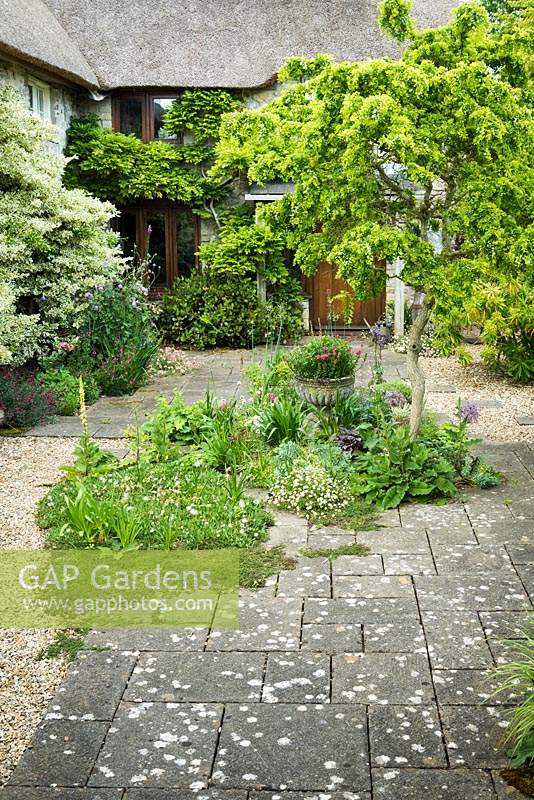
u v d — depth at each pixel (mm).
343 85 6996
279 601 5477
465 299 6660
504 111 6629
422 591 5582
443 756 3934
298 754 3965
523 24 12352
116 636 5043
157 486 7168
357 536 6531
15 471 8086
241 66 15922
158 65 15789
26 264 10977
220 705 4355
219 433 8086
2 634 5059
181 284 15508
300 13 16688
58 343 11102
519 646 4531
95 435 9328
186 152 15758
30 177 10805
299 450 7809
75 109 16016
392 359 13766
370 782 3770
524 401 10734
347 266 6773
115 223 16391
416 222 7457
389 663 4723
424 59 7113
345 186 6887
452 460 7711
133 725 4199
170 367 13023
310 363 9406
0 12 12242
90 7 16500
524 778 3768
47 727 4188
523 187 6680
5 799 3686
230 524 6496
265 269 15414
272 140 7520
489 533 6531
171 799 3682
